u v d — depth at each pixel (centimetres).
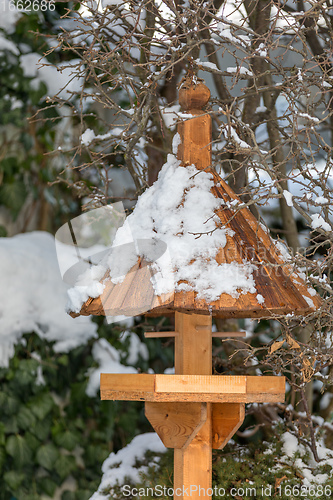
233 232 180
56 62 356
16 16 345
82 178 362
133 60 257
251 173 319
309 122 198
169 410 195
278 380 184
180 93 201
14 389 316
